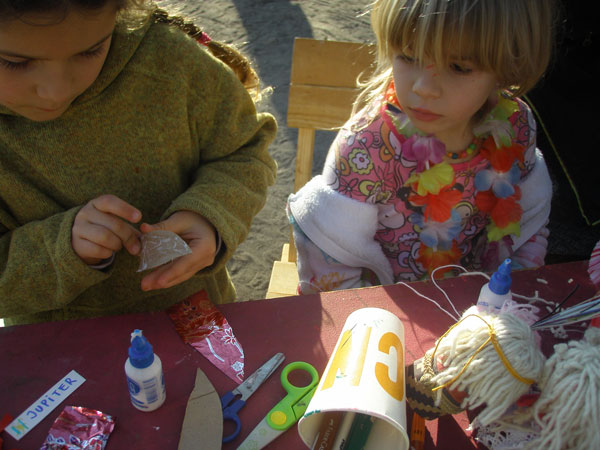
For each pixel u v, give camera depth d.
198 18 4.05
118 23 0.86
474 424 0.70
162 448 0.66
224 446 0.67
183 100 1.00
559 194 1.78
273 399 0.72
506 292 0.76
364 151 1.14
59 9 0.60
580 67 1.49
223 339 0.80
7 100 0.74
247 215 1.05
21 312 0.94
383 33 0.96
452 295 0.91
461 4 0.84
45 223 0.87
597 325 0.72
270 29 3.97
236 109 1.08
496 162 1.14
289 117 1.45
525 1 0.87
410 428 0.70
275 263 1.75
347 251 1.18
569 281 0.96
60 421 0.67
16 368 0.74
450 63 0.91
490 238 1.17
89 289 1.05
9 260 0.88
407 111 1.02
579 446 0.56
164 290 1.14
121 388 0.72
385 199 1.19
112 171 0.98
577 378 0.54
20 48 0.64
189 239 0.89
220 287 1.35
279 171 2.79
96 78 0.87
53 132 0.89
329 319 0.85
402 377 0.65
